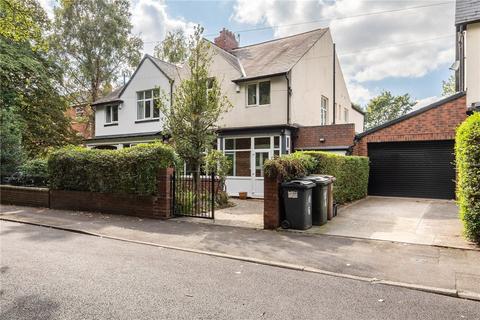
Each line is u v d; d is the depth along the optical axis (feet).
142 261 17.65
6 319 10.69
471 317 11.24
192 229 25.46
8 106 54.19
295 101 50.57
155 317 10.96
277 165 24.95
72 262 17.21
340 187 34.55
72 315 11.04
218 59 54.85
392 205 37.04
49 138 66.74
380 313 11.48
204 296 12.83
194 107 34.50
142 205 30.58
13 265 16.60
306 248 19.94
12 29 45.60
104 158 32.71
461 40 44.93
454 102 40.75
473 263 16.75
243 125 52.24
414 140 43.24
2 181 45.11
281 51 57.57
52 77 65.77
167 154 29.91
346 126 46.52
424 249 19.35
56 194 36.27
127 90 66.13
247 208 37.42
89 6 82.69
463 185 20.45
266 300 12.51
